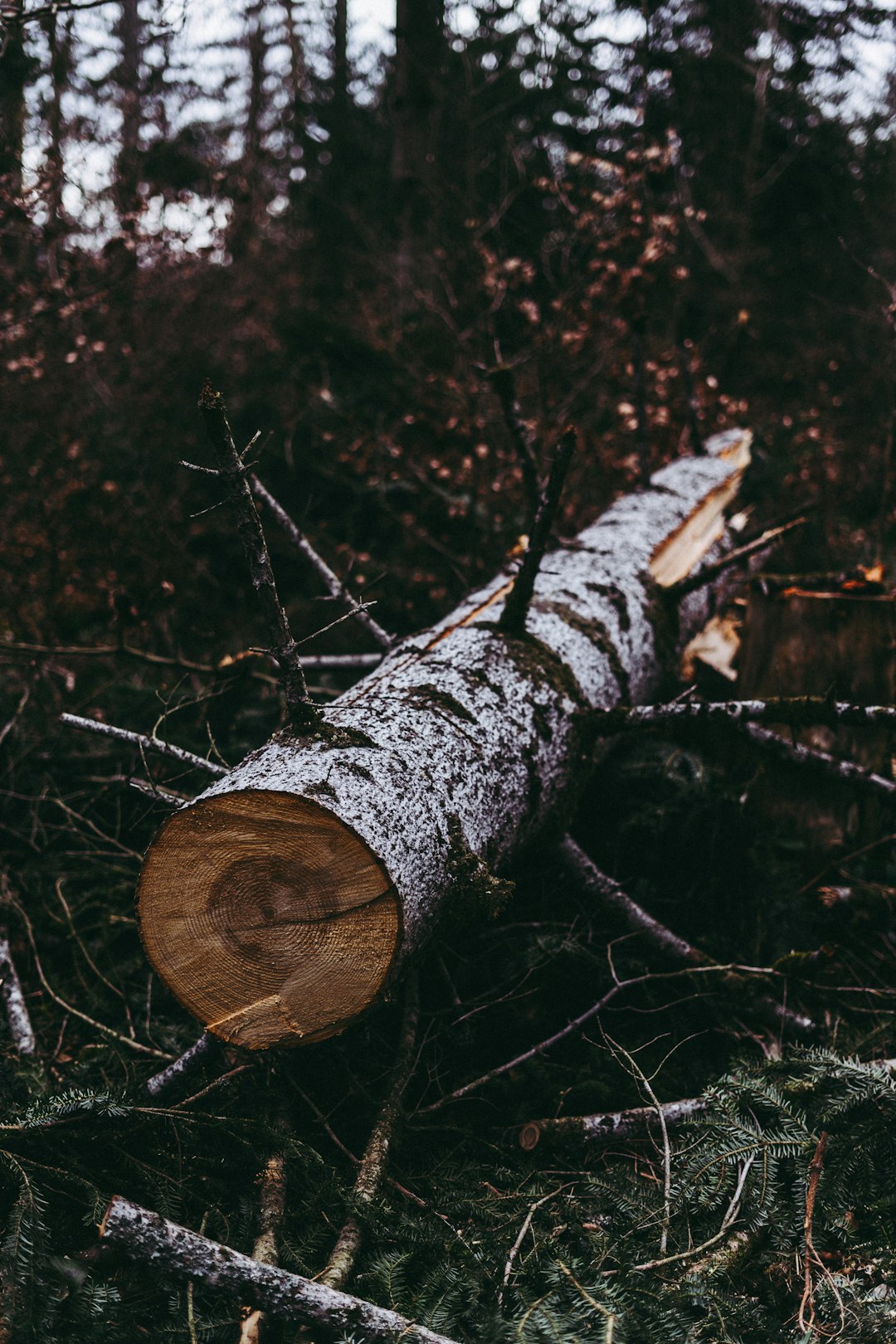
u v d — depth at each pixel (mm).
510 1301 1462
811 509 4062
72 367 4504
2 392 4180
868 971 2609
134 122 4402
